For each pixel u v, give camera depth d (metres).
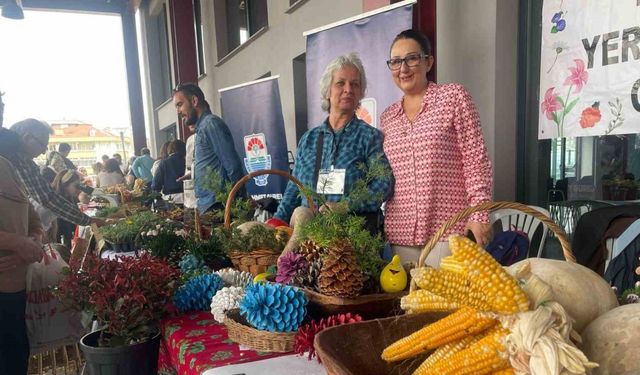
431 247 0.87
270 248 1.46
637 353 0.58
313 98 3.11
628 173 2.20
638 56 2.07
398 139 1.69
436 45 2.77
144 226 2.20
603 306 0.70
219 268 1.67
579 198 2.45
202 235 1.95
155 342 1.16
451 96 1.58
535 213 0.91
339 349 0.70
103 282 1.15
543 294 0.58
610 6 2.16
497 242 1.69
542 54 2.52
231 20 6.97
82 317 1.18
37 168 2.12
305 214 1.42
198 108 2.68
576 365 0.52
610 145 2.26
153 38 11.69
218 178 1.98
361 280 0.97
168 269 1.21
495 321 0.60
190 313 1.24
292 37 4.82
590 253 1.81
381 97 2.66
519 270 0.62
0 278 1.62
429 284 0.61
